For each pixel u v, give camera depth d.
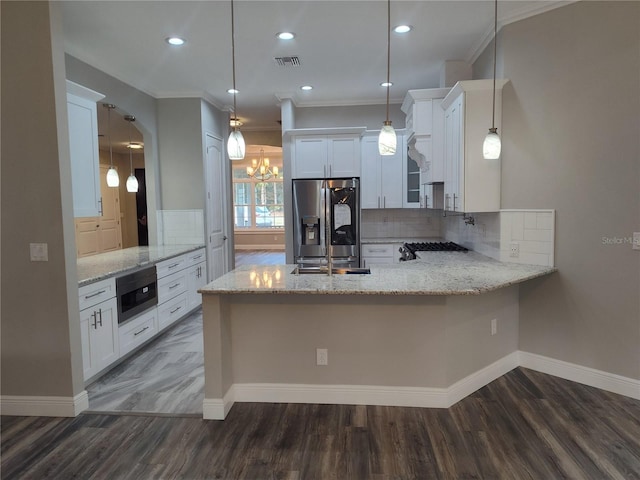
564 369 3.22
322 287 2.59
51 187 2.74
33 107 2.71
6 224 2.79
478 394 3.02
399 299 2.82
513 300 3.42
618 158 2.85
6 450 2.45
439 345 2.81
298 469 2.23
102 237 9.45
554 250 3.21
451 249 4.38
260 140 7.69
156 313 4.29
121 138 7.66
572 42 3.01
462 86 3.38
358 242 5.29
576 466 2.21
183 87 5.04
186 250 4.96
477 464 2.24
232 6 2.82
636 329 2.86
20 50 2.69
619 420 2.63
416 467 2.23
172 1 2.93
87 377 3.18
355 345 2.88
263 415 2.79
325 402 2.93
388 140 2.74
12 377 2.86
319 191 5.25
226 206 6.29
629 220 2.83
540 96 3.20
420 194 5.25
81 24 3.28
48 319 2.81
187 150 5.31
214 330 2.72
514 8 3.14
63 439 2.55
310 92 5.31
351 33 3.52
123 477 2.19
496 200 3.49
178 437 2.55
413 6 3.07
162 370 3.61
